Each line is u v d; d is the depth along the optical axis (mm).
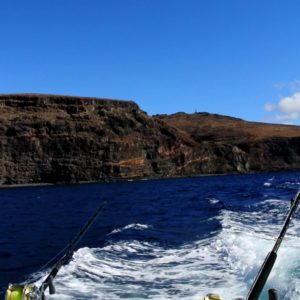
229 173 147625
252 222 20000
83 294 9430
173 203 39656
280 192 45500
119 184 101188
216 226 19422
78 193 67125
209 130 193625
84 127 118375
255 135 179750
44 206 42875
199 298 8867
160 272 11344
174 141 133875
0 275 12914
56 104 125812
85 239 19047
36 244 18984
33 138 112875
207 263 11875
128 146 121562
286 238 14031
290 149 161250
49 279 5957
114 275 11156
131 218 27547
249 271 10047
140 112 132625
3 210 39281
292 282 8227
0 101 122875
